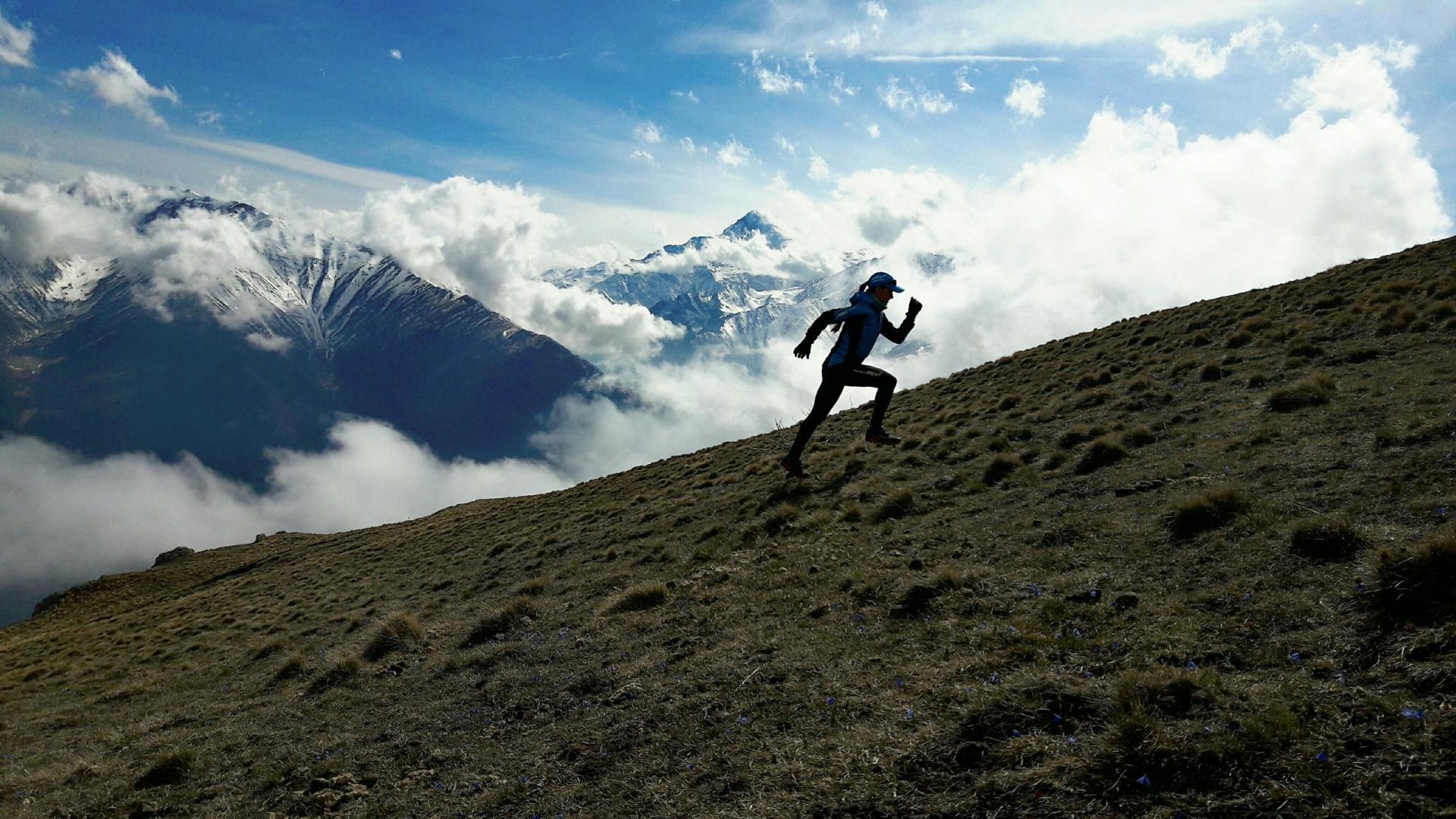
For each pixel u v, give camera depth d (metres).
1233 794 4.36
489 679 11.13
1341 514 7.98
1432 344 14.86
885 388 9.59
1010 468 15.12
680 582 13.55
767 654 8.86
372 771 8.85
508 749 8.41
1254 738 4.73
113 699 19.00
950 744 5.66
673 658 9.65
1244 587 7.08
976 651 7.39
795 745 6.49
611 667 10.02
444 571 26.75
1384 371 13.92
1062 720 5.54
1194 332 24.33
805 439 10.00
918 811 5.05
